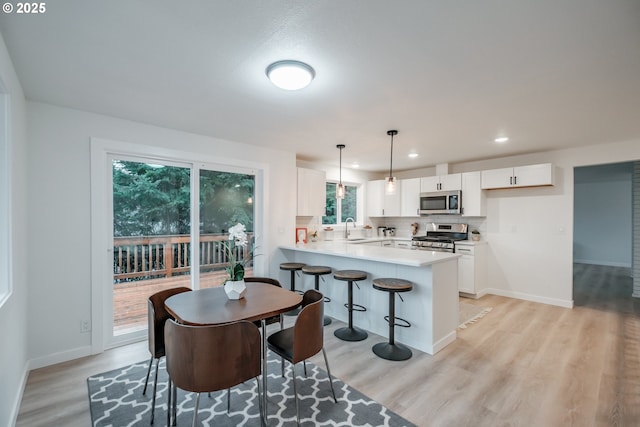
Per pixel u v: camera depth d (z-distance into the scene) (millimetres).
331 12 1429
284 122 3109
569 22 1496
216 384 1540
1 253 1858
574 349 2914
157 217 3324
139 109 2744
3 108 1840
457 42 1682
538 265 4574
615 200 8047
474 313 3996
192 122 3117
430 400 2104
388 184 3570
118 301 3047
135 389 2230
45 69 1998
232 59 1877
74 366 2580
